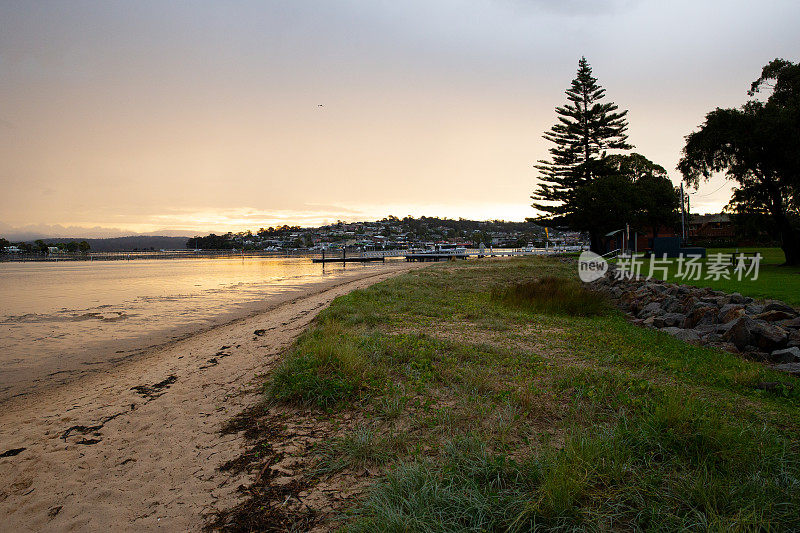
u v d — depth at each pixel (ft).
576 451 11.69
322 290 86.33
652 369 21.43
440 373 20.59
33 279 141.90
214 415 18.03
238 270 192.03
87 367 30.71
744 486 10.00
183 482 12.66
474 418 15.28
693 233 213.25
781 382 18.62
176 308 62.90
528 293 50.34
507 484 10.72
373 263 233.14
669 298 42.37
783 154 69.62
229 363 27.91
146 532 10.35
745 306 33.63
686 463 11.37
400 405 16.55
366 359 21.90
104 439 16.85
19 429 18.94
